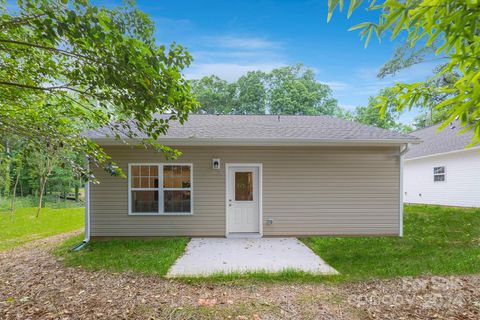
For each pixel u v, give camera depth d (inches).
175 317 127.7
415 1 52.2
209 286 165.5
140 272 188.5
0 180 517.0
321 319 125.7
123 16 95.8
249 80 1224.8
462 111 49.5
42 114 141.2
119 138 136.3
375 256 224.4
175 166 308.2
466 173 483.5
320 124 376.8
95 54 98.1
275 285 167.2
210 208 307.1
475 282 163.5
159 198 304.2
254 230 314.5
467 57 51.1
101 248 258.7
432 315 128.3
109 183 300.5
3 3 115.8
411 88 76.6
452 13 47.8
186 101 110.9
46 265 208.5
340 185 310.2
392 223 309.4
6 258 235.1
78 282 171.9
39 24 85.9
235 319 125.7
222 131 315.6
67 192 931.3
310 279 176.2
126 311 134.0
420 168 605.6
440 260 205.8
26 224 427.8
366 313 131.0
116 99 112.7
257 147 310.3
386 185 310.5
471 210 437.4
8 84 113.2
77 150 134.3
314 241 283.9
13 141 147.6
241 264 210.1
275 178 310.0
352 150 311.1
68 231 370.3
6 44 112.5
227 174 308.8
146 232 302.5
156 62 96.7
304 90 1123.3
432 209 478.3
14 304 143.3
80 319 127.5
